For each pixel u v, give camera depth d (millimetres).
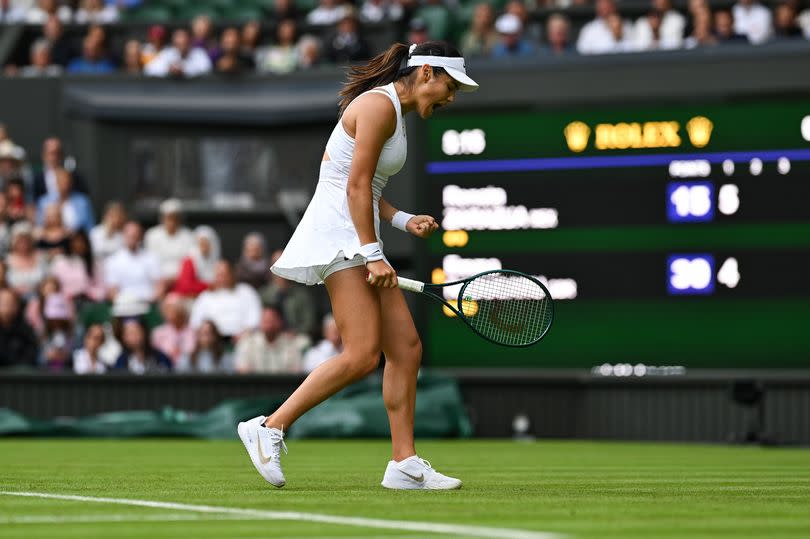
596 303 40031
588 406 40438
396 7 49781
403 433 18484
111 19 53469
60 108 45344
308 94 43500
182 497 17062
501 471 25203
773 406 38969
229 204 44938
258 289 43812
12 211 45125
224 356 42469
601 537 12555
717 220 39250
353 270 17766
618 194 39812
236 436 39688
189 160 45156
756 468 26812
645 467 27016
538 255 40312
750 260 39125
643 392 39875
